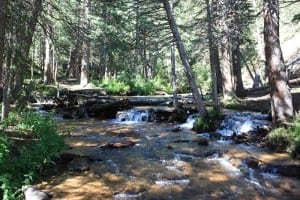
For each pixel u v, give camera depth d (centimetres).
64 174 1041
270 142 1321
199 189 954
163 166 1143
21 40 1269
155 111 2189
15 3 1175
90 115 2317
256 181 1014
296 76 3272
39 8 1249
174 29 1755
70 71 5194
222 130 1711
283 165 1080
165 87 4166
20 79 1405
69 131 1634
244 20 1966
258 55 4338
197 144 1430
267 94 2648
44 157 1055
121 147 1370
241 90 2834
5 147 941
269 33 1372
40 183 964
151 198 893
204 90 4194
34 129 1262
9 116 1426
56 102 2623
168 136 1619
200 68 4581
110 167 1120
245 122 1647
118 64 4153
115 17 2166
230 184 991
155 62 4562
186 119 2080
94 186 957
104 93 3469
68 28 1427
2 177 858
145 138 1569
